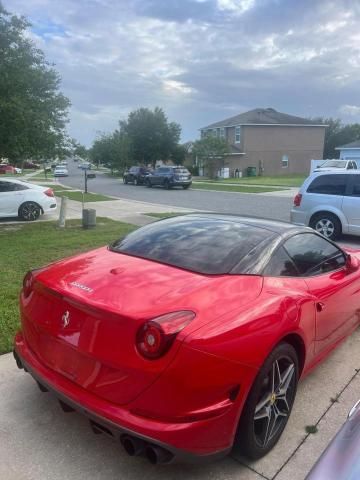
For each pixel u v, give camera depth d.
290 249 3.35
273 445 2.82
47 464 2.66
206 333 2.31
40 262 7.61
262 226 3.55
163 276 2.83
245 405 2.51
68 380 2.60
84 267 3.07
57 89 14.84
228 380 2.34
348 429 1.97
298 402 3.36
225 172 48.66
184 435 2.23
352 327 4.22
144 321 2.29
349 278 3.84
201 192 28.39
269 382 2.67
